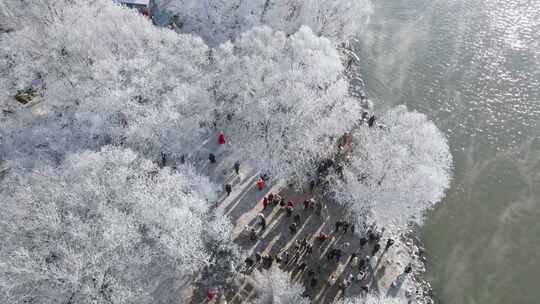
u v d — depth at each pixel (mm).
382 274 33250
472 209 40125
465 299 33750
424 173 32125
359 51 59750
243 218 35406
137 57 40562
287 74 39812
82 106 34938
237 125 41500
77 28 41188
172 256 27938
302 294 30672
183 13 54188
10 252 25297
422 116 35719
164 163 36906
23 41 40938
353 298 30688
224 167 39312
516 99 52625
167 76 39031
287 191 37906
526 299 34094
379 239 35312
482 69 57062
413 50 60156
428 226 38406
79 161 29594
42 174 29125
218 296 30234
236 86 39844
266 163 37562
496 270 35719
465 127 48750
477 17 66875
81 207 27625
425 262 35719
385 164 33531
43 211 26375
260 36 43531
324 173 38844
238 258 32219
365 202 34000
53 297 24422
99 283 24781
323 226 35438
